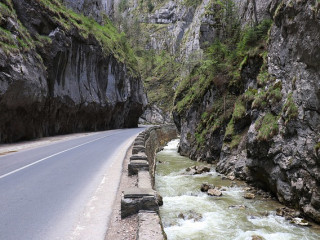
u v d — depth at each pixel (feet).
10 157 42.39
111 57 141.28
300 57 35.17
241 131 58.29
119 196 21.06
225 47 83.97
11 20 62.39
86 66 112.37
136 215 16.01
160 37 416.05
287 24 39.22
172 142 145.18
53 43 81.61
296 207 34.06
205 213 33.47
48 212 17.65
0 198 20.80
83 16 134.92
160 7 460.96
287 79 40.98
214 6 107.24
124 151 50.16
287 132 36.29
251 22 80.18
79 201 19.93
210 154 68.44
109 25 196.34
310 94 32.81
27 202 19.77
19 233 14.48
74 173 30.14
